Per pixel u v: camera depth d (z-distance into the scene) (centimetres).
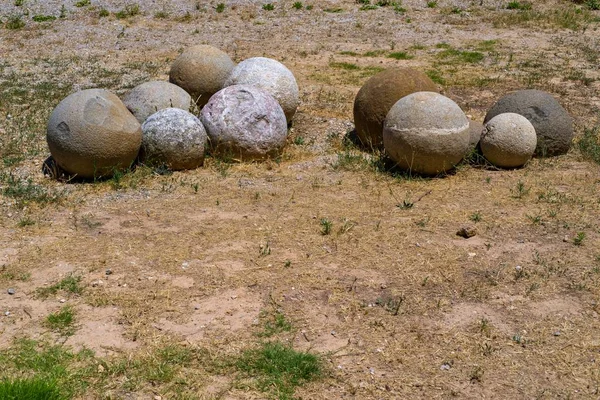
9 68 1448
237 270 638
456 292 608
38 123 1094
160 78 1396
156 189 827
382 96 943
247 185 845
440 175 878
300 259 659
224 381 487
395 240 699
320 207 780
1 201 787
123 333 542
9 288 605
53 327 548
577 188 848
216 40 1717
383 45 1683
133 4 1991
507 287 617
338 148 993
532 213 770
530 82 1383
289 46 1670
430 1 2088
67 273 630
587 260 665
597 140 1031
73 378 486
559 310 583
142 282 616
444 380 493
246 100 914
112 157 828
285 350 515
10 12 1898
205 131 901
